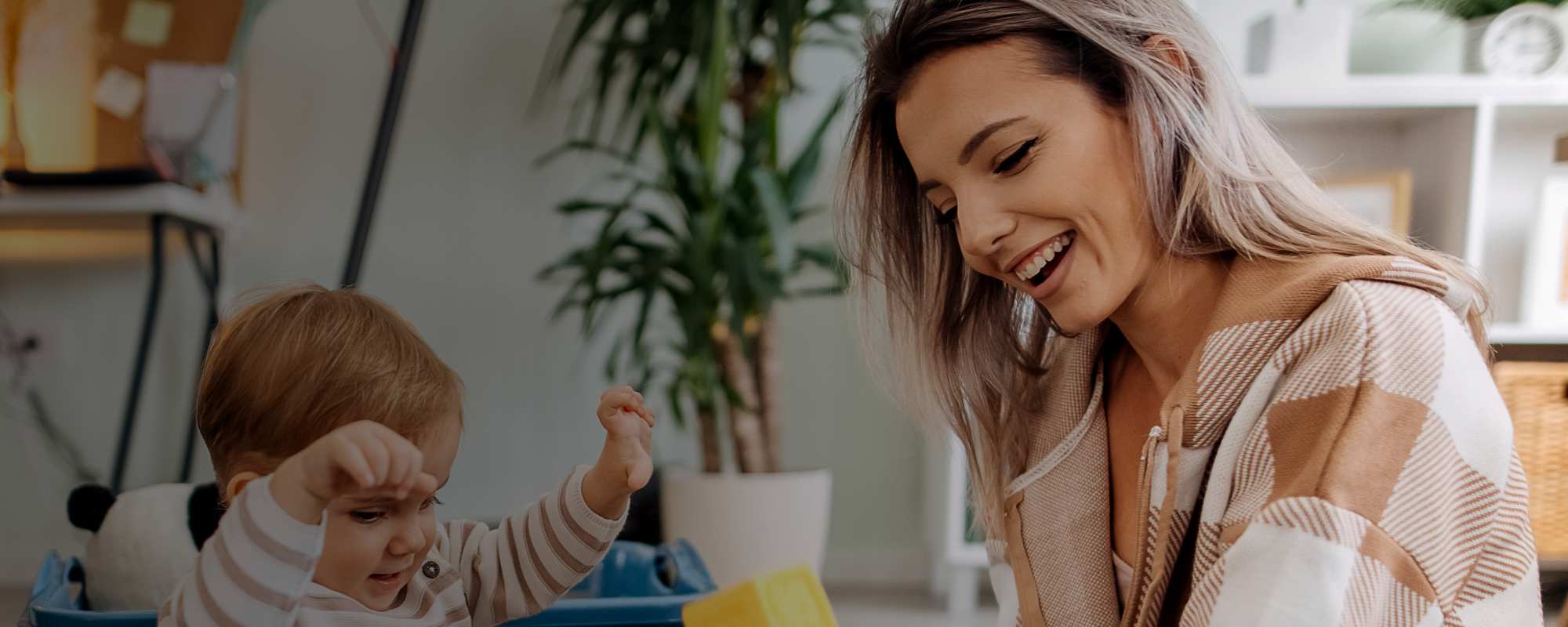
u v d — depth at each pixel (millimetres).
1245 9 1854
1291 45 1651
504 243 2119
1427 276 552
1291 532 472
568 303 1812
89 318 2096
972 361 752
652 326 2119
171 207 1779
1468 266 604
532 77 2111
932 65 592
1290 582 461
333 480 518
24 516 2096
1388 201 1664
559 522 772
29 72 2012
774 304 1862
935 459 1959
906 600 1993
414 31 1575
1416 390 506
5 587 2062
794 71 2006
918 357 759
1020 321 756
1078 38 581
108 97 2000
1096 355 716
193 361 2102
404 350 677
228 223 2002
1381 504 478
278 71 2100
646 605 861
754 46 2006
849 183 744
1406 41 1847
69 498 1020
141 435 2090
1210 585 497
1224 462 548
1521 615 521
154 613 804
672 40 1756
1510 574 518
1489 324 601
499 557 790
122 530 982
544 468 2125
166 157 1881
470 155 2111
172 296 2105
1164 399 637
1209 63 606
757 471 1817
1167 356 643
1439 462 495
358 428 512
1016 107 574
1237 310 578
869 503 2135
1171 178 591
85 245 2092
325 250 2104
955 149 589
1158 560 578
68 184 1741
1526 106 1622
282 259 2102
